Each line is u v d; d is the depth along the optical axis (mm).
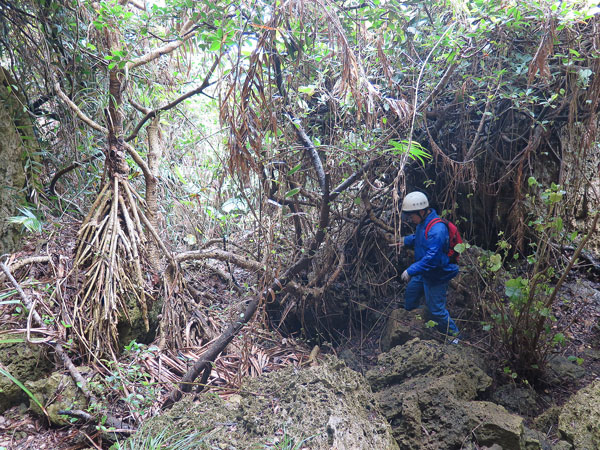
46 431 2988
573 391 3684
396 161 3994
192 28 3418
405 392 3219
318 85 3684
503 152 4742
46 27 3943
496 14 3369
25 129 4254
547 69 3523
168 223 5320
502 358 3922
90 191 4590
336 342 4836
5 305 3342
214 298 4824
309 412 2672
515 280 3566
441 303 4160
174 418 2771
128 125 5156
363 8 3555
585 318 4484
